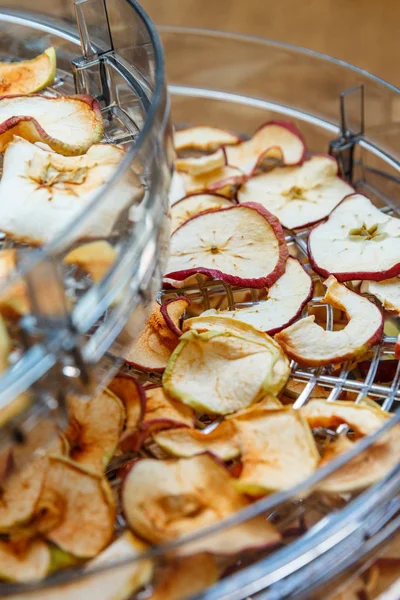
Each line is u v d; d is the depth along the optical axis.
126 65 0.62
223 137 0.77
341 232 0.66
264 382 0.56
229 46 0.79
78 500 0.51
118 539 0.51
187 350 0.58
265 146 0.75
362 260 0.64
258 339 0.59
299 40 1.11
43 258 0.45
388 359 0.61
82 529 0.51
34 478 0.51
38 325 0.46
